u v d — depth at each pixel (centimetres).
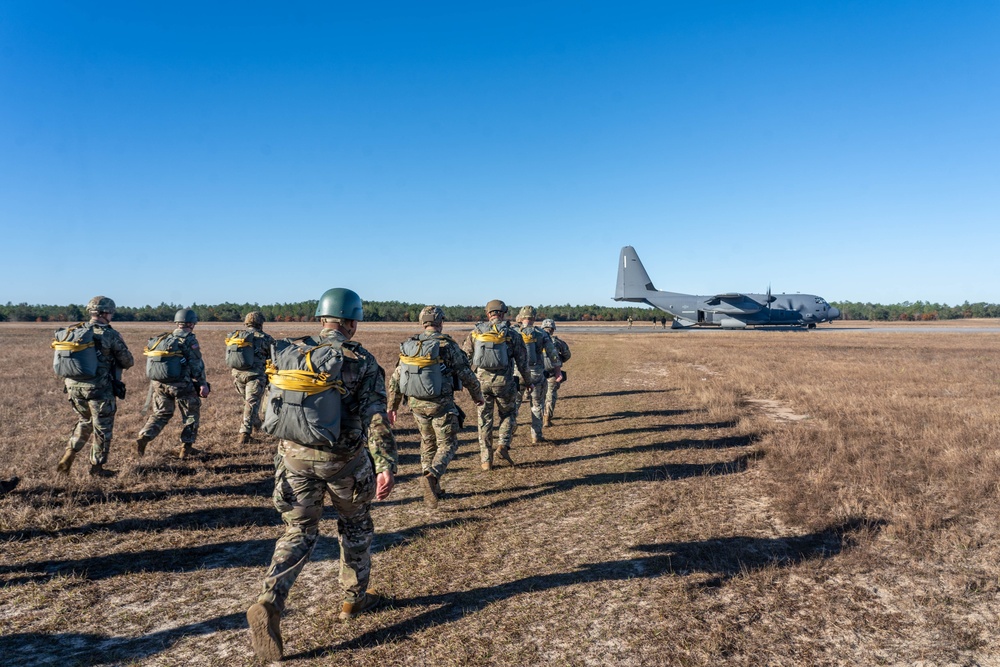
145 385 1390
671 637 295
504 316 667
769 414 995
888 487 521
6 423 918
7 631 317
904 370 1609
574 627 308
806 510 471
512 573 381
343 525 321
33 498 529
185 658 290
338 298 313
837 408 984
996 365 1759
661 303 5334
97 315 584
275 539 458
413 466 694
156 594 363
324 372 282
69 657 290
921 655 274
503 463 697
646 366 1947
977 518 450
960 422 811
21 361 1955
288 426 281
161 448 748
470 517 502
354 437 300
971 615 310
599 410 1091
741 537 431
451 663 278
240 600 355
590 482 599
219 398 1194
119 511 516
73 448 593
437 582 372
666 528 454
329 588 369
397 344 2792
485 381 655
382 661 281
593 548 419
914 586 344
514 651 287
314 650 293
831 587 347
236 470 660
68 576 383
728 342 3177
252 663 283
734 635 296
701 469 635
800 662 271
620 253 5531
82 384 579
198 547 442
